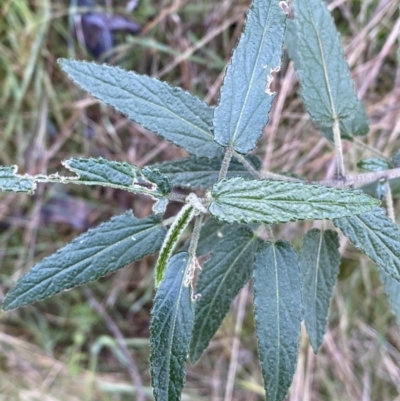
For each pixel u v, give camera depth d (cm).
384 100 46
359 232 22
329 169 46
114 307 52
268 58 22
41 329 52
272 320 22
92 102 48
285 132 47
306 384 49
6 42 47
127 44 47
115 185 20
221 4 45
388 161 28
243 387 52
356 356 51
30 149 50
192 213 19
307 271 26
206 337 25
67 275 22
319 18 25
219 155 24
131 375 52
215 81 47
